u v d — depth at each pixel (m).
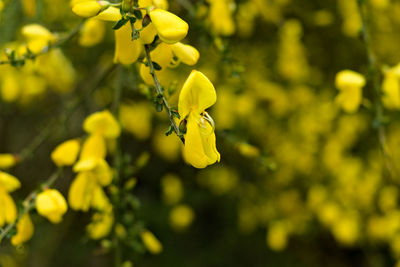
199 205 4.13
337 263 4.64
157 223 3.93
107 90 3.04
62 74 2.26
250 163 3.77
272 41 3.37
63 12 2.67
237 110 3.18
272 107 3.48
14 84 2.50
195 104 1.04
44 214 1.48
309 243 4.52
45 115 3.74
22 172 4.16
